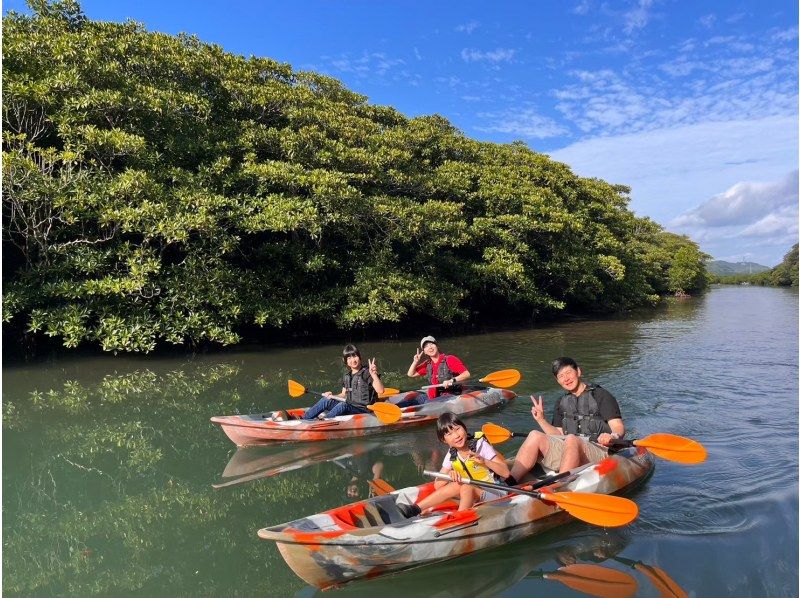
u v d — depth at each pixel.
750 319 22.02
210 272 12.21
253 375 10.30
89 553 3.98
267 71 16.94
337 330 16.11
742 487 4.80
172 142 12.42
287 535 3.42
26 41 10.95
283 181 12.70
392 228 14.76
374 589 3.52
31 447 6.30
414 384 9.66
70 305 10.67
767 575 3.43
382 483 5.27
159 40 13.58
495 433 5.81
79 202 10.37
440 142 20.48
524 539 4.09
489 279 18.47
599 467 4.66
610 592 3.33
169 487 5.18
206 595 3.44
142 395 8.70
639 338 15.91
